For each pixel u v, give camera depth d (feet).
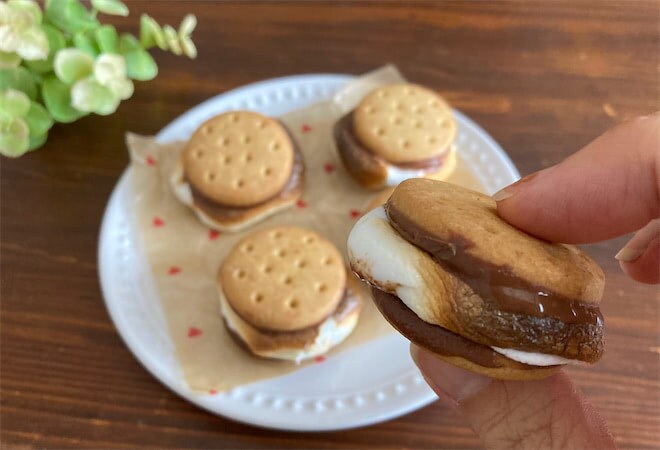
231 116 0.66
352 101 0.69
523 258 0.30
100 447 0.49
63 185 0.63
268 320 0.53
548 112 0.68
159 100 0.69
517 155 0.65
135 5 0.73
